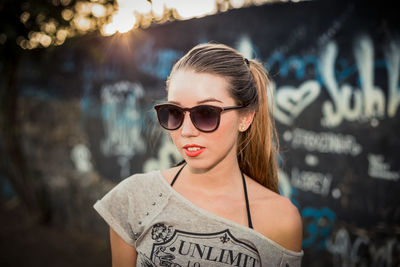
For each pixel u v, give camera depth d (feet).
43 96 17.06
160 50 12.86
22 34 15.67
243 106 3.94
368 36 8.87
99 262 13.32
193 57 3.83
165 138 12.92
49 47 15.64
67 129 16.44
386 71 8.68
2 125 17.88
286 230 3.92
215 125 3.62
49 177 17.25
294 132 10.25
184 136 3.72
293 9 9.87
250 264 3.65
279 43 10.23
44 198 17.53
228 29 11.06
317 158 9.86
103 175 15.33
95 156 15.56
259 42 10.54
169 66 12.60
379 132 8.85
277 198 4.15
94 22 14.46
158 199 4.01
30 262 13.28
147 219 3.92
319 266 9.93
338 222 9.58
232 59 3.96
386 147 8.76
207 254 3.64
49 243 15.12
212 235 3.69
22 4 14.71
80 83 15.67
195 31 11.79
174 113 3.77
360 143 9.14
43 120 17.22
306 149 10.07
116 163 14.80
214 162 3.81
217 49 4.00
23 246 14.82
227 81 3.78
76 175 16.25
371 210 9.06
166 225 3.81
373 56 8.83
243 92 3.93
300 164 10.20
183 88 3.69
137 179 4.31
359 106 9.11
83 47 14.92
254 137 4.68
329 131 9.62
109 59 14.48
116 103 14.55
